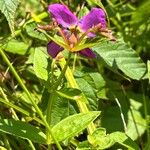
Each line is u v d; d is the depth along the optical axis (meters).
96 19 0.20
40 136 0.21
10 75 0.29
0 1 0.21
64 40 0.19
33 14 0.31
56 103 0.24
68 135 0.21
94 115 0.21
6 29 0.31
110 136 0.21
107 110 0.30
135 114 0.31
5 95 0.26
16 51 0.29
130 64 0.28
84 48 0.19
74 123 0.21
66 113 0.24
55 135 0.21
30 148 0.25
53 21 0.19
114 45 0.28
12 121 0.21
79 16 0.27
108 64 0.27
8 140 0.25
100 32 0.19
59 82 0.20
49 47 0.20
